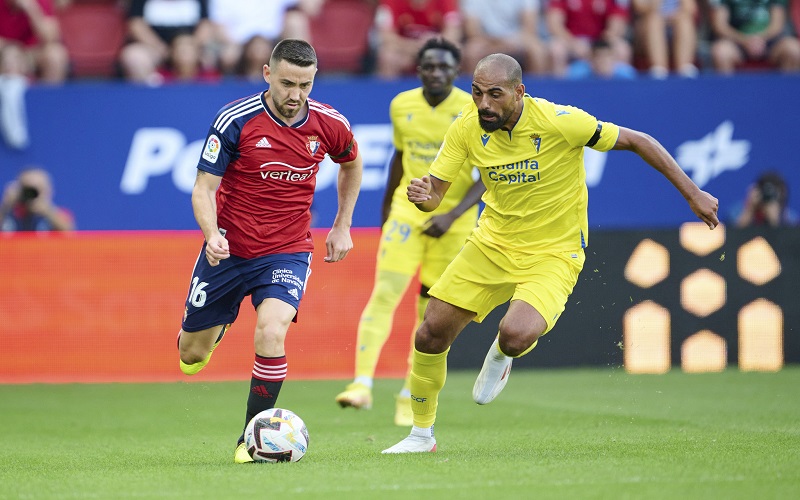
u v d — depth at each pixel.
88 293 39.84
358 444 22.69
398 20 49.00
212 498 14.76
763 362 42.00
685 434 23.16
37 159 41.59
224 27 48.38
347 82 42.31
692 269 41.62
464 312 20.38
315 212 41.88
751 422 25.89
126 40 48.31
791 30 50.66
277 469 17.67
